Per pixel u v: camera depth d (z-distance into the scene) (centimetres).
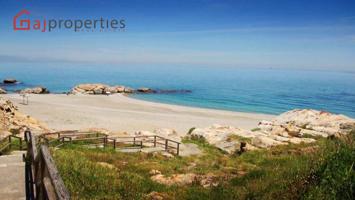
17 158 1219
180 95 11406
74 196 948
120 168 1633
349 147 810
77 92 10350
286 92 14950
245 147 2519
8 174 951
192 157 2362
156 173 1617
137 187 1177
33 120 3266
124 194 1065
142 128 4859
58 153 1437
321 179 739
